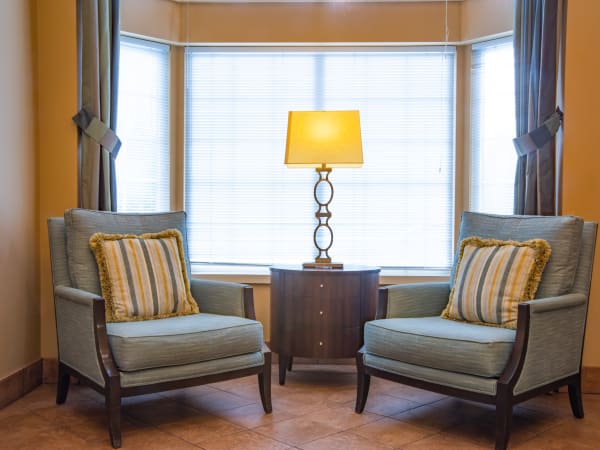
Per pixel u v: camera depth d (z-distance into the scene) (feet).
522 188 10.85
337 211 12.70
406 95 12.62
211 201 12.77
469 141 12.48
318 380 11.10
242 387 10.56
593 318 10.32
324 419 8.86
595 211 10.32
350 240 12.71
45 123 10.69
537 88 10.56
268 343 12.39
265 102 12.76
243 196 12.79
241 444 7.80
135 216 10.17
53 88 10.70
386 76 12.66
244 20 12.42
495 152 12.19
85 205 10.71
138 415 8.97
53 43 10.68
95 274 9.27
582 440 8.05
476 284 9.05
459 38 12.31
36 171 10.58
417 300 9.77
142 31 12.01
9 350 9.54
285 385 10.74
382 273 12.52
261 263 12.78
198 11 12.47
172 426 8.49
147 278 9.24
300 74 12.73
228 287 9.68
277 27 12.37
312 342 10.37
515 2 10.91
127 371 7.74
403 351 8.45
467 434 8.27
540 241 8.86
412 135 12.66
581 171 10.34
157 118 12.60
